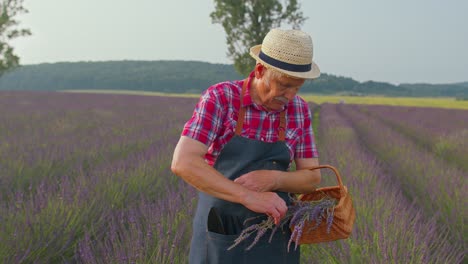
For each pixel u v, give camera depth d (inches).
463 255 153.6
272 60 64.4
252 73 70.9
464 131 555.5
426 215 207.3
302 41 64.1
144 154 298.8
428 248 135.0
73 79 4330.7
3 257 126.6
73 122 584.4
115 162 264.8
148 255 127.3
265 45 66.0
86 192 185.9
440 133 599.5
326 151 383.2
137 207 191.5
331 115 1006.4
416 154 363.6
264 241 70.5
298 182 71.2
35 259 134.6
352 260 131.0
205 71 4972.9
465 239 169.9
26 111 788.0
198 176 65.9
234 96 69.8
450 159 428.1
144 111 899.4
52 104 1065.5
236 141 69.8
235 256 69.2
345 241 139.4
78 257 140.8
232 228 71.3
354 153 348.2
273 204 66.1
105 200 186.4
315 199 79.4
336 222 71.0
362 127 759.1
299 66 64.1
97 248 136.4
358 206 177.3
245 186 67.3
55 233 143.4
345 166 286.4
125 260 120.1
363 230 150.3
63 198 171.8
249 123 70.0
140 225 151.3
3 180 216.8
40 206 158.4
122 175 220.5
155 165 263.1
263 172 68.2
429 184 248.7
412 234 145.3
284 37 64.2
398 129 801.6
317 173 75.3
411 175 298.0
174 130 516.7
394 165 346.3
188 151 66.8
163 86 4512.8
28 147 307.6
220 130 70.0
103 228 162.6
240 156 69.9
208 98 68.8
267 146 70.4
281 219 71.5
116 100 1408.7
